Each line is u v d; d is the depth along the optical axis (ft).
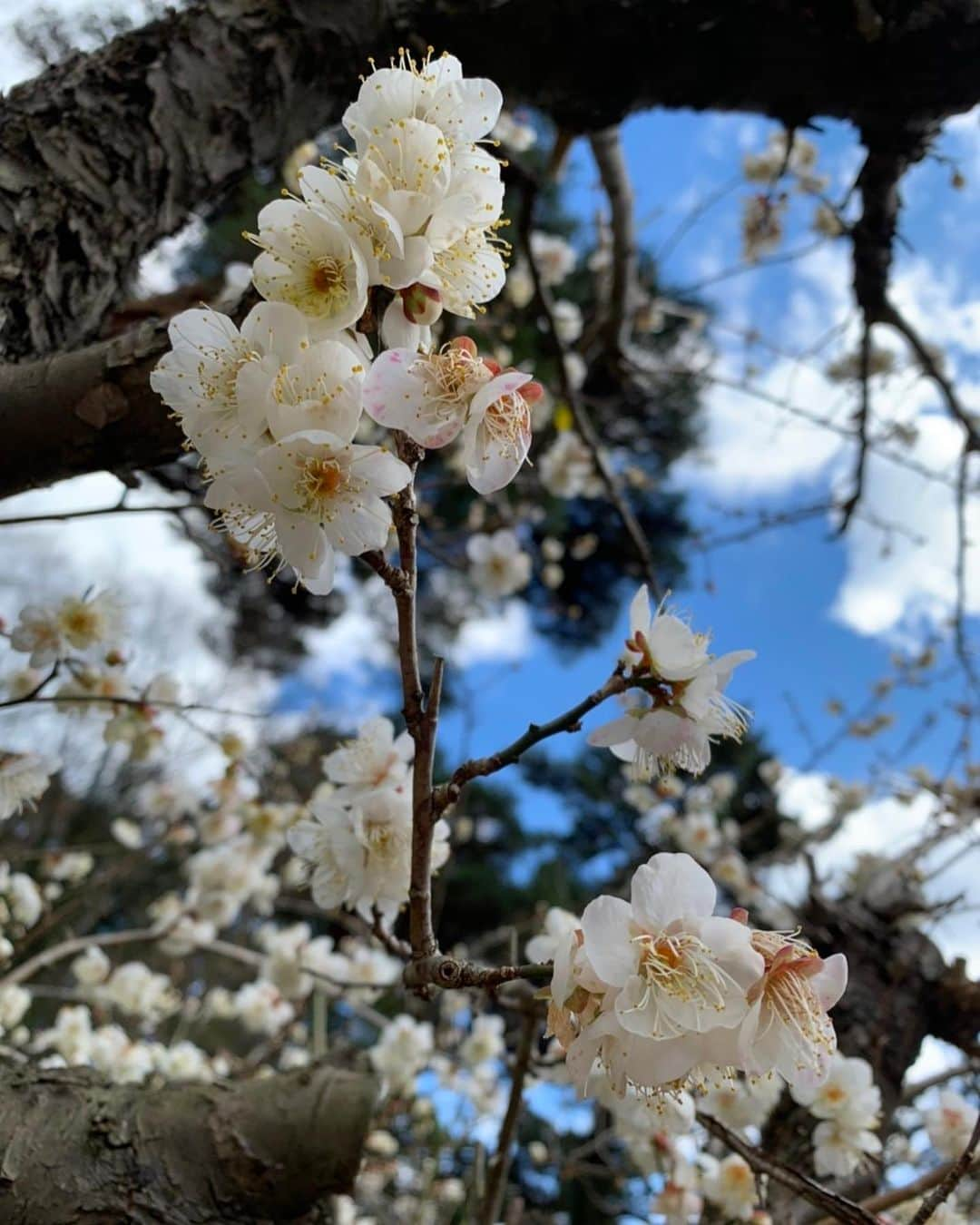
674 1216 1.02
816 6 1.16
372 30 1.14
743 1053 0.41
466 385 0.46
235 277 1.64
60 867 1.96
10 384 0.76
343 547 0.47
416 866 0.50
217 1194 0.71
